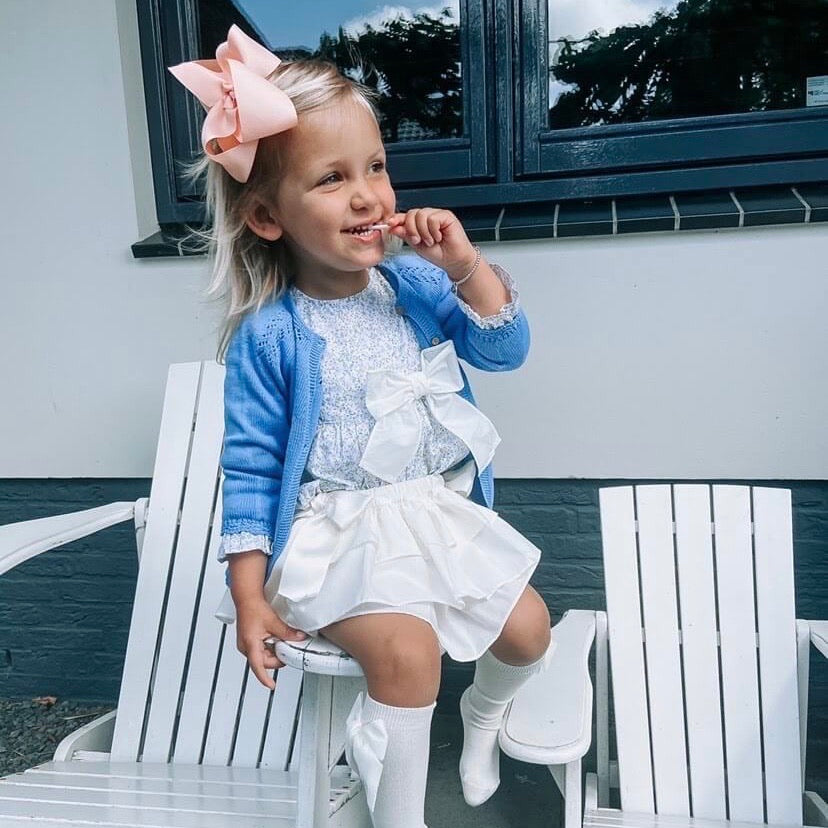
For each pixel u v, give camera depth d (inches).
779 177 65.1
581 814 49.3
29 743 76.9
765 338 64.5
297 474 41.1
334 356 42.1
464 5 66.8
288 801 52.0
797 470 65.9
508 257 66.7
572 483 70.2
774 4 64.7
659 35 66.3
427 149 69.4
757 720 55.2
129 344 73.8
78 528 60.0
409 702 37.4
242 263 43.1
